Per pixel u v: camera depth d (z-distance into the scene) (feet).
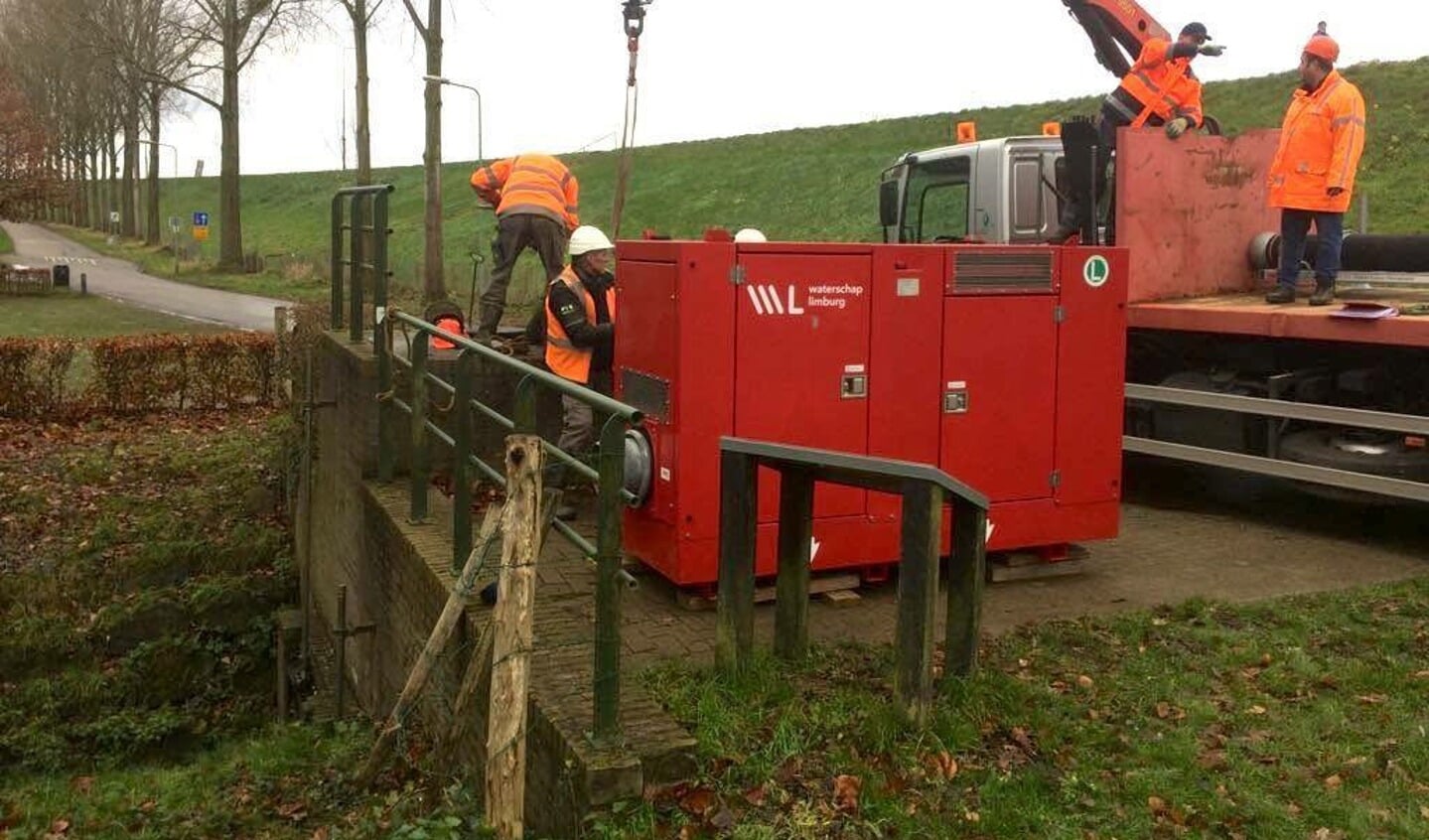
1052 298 20.62
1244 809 13.26
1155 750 14.49
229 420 53.01
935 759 13.94
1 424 51.39
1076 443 21.06
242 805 21.07
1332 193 24.29
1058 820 13.00
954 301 19.95
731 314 18.70
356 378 28.66
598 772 13.20
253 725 33.40
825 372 19.26
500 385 29.30
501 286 30.86
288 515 41.37
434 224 83.82
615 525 13.75
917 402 19.85
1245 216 28.55
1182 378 27.35
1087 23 33.78
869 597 20.24
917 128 177.99
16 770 30.40
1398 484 22.81
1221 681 16.62
